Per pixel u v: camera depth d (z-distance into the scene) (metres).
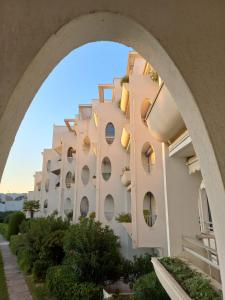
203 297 3.38
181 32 1.37
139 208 8.77
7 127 1.30
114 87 18.02
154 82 9.60
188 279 4.05
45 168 38.19
